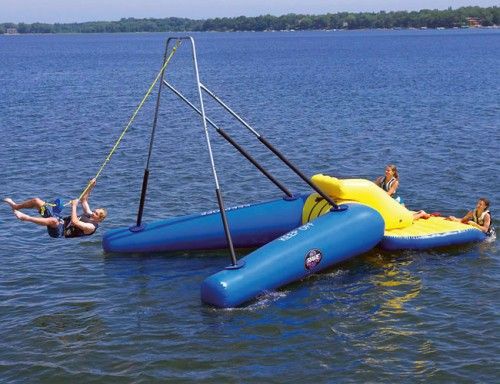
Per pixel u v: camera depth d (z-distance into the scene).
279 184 15.02
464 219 15.29
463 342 10.70
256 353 10.52
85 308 12.16
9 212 17.97
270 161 24.22
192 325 11.45
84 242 15.55
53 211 12.20
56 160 24.83
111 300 12.48
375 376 9.82
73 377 9.91
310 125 32.25
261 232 14.83
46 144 28.16
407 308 11.91
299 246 12.91
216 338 10.98
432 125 31.25
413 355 10.37
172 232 14.87
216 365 10.19
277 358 10.37
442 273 13.37
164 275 13.69
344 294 12.54
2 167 23.62
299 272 12.88
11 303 12.35
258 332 11.18
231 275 12.21
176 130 31.62
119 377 9.89
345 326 11.34
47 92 52.59
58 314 11.91
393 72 68.44
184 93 50.56
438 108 37.62
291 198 14.96
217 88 54.06
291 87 53.44
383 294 12.50
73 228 12.30
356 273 13.48
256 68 79.88
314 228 13.36
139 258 14.62
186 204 18.69
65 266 14.14
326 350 10.59
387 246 14.35
